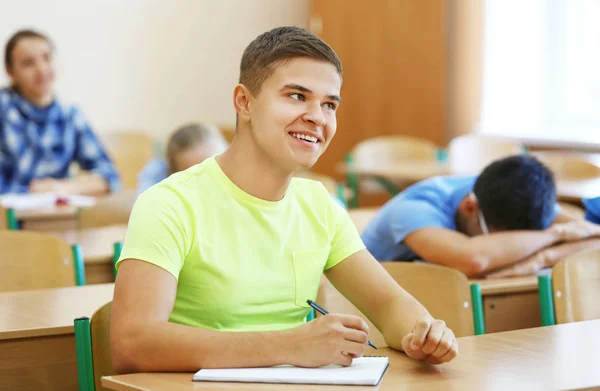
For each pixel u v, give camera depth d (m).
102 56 6.60
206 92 6.98
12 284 2.58
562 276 2.31
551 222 2.91
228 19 7.00
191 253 1.69
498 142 5.49
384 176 5.21
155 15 6.75
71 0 6.46
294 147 1.68
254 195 1.76
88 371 1.84
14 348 2.06
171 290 1.63
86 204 4.06
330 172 6.88
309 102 1.68
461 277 2.25
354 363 1.60
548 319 2.34
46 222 3.89
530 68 6.05
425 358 1.66
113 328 1.60
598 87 5.79
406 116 6.55
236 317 1.72
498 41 6.12
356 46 6.71
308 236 1.83
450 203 2.89
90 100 6.58
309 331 1.56
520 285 2.64
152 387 1.47
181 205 1.70
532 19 6.00
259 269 1.74
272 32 1.73
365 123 6.72
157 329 1.57
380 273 1.88
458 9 6.31
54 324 2.10
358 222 3.65
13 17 6.30
